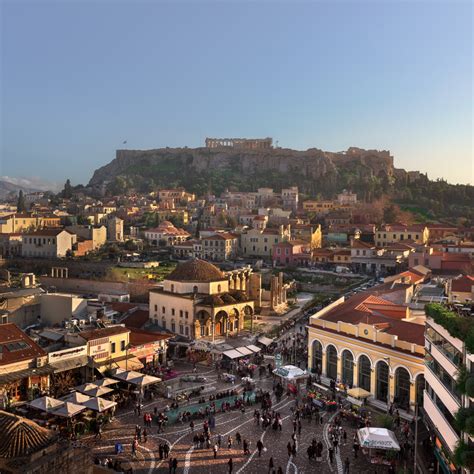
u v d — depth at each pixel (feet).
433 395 188.96
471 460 131.13
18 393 233.35
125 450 196.85
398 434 211.20
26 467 132.77
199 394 260.62
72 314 327.06
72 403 208.03
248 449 199.11
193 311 354.95
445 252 612.29
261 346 343.05
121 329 287.07
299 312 465.88
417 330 252.42
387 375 251.60
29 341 250.37
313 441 193.47
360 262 650.02
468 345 141.90
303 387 272.92
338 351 277.23
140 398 245.24
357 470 183.52
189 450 198.18
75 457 144.46
